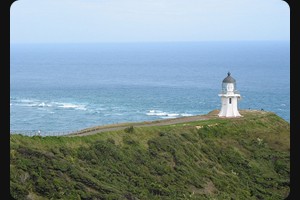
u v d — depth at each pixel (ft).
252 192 155.74
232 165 167.53
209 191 148.56
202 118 197.36
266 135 187.32
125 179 139.44
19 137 132.98
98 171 136.56
